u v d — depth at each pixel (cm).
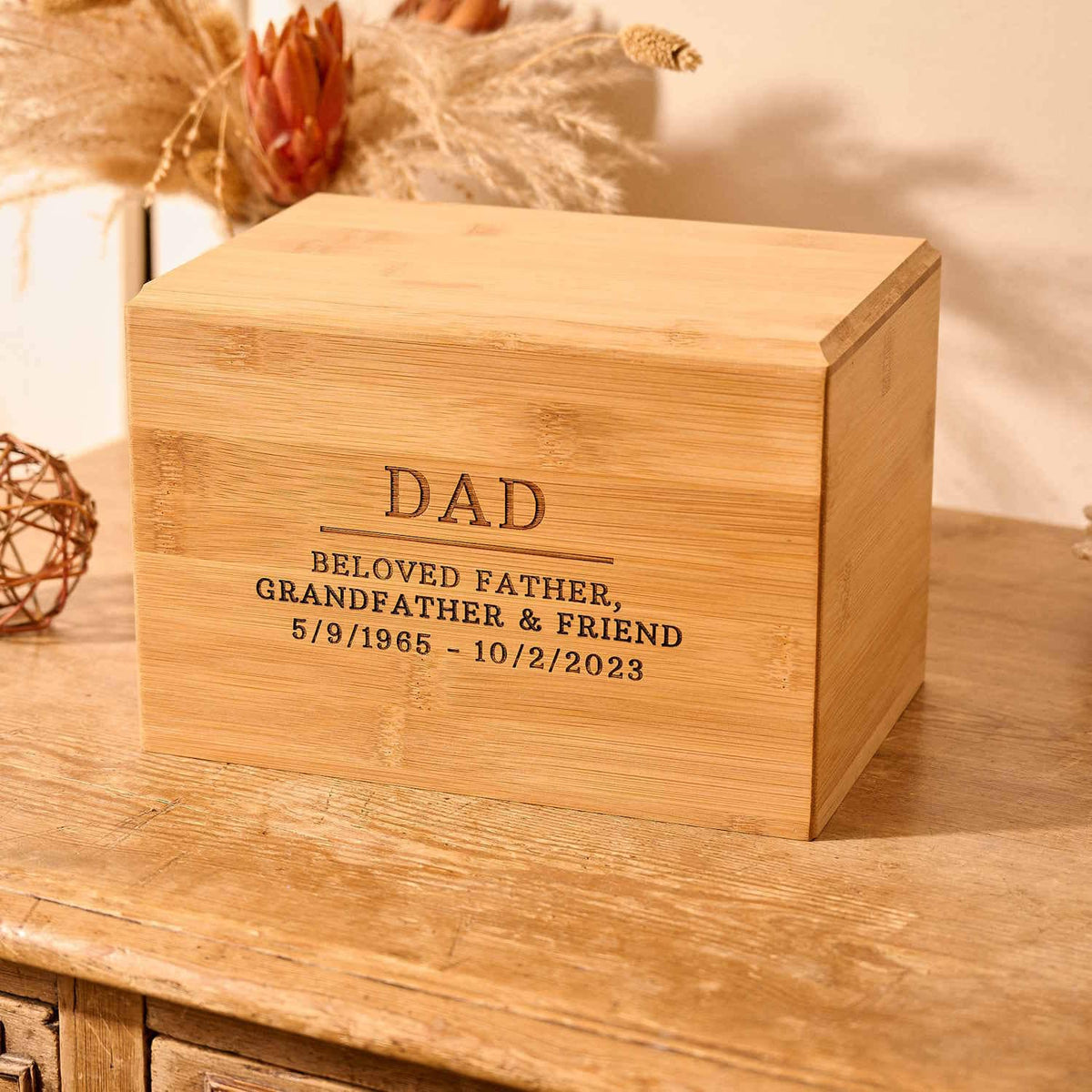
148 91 107
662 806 75
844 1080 57
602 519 70
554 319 69
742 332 67
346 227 85
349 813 76
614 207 103
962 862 71
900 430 78
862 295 72
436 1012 61
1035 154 104
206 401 74
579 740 75
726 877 70
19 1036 71
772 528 68
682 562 70
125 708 86
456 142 105
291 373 72
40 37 106
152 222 142
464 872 70
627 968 63
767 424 66
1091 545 94
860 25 105
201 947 65
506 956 64
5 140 103
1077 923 67
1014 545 108
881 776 79
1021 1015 61
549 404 69
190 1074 67
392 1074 64
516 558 72
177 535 77
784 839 73
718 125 111
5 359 156
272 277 75
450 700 76
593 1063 58
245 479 75
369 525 74
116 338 149
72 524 92
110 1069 69
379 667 76
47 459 91
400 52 106
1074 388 108
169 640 79
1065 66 101
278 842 73
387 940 65
